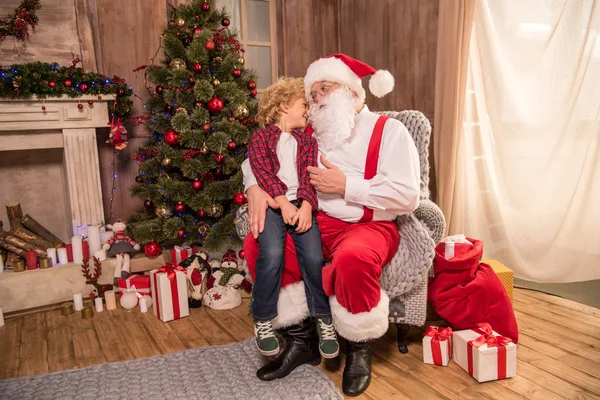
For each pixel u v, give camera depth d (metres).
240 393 1.70
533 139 2.66
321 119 1.78
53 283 2.63
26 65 2.58
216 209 2.78
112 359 2.04
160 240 2.85
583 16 2.41
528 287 2.71
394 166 1.72
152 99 2.95
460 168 2.96
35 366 1.99
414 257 1.78
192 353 2.02
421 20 3.38
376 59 3.85
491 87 2.82
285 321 1.74
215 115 2.89
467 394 1.66
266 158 1.82
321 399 1.64
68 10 2.90
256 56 3.99
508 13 2.70
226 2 3.82
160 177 2.81
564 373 1.78
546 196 2.63
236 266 2.77
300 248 1.72
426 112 3.44
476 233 3.00
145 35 3.29
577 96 2.46
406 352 1.99
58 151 3.20
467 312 1.98
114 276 2.74
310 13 4.07
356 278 1.57
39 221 3.22
